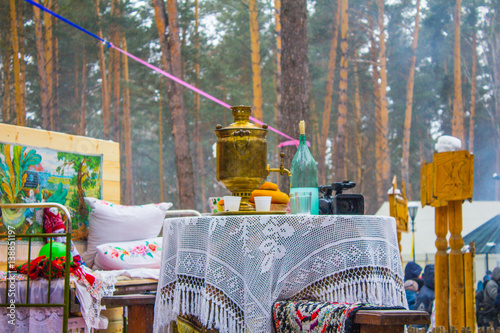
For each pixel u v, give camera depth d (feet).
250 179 8.47
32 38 74.64
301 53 25.91
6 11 70.79
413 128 102.42
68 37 74.79
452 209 12.84
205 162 111.75
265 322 7.32
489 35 99.50
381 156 85.76
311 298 7.65
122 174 99.71
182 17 81.56
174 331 9.09
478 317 17.79
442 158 12.77
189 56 81.51
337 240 7.69
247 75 87.30
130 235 14.55
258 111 60.03
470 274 12.85
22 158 13.35
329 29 89.56
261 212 8.12
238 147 8.46
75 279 11.09
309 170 8.95
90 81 87.61
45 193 13.91
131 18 78.59
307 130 25.72
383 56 84.69
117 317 13.44
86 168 15.23
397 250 8.30
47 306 10.55
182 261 8.04
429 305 15.79
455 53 85.20
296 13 26.02
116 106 80.89
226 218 7.62
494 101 102.53
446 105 103.50
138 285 12.78
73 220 14.58
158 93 89.04
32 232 13.32
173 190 111.96
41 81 66.90
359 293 7.64
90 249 14.32
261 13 86.12
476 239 34.94
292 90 25.68
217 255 7.55
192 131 102.78
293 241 7.61
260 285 7.39
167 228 8.59
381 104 85.10
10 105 78.38
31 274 10.79
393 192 18.17
